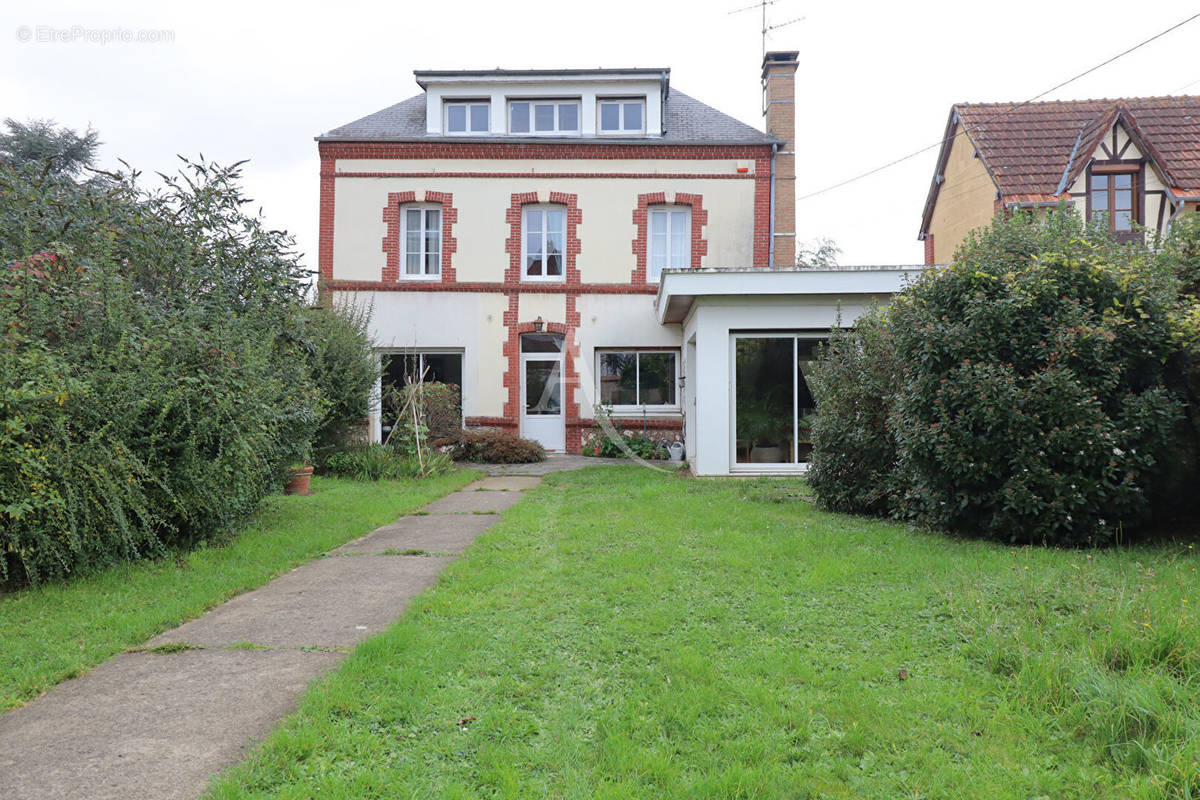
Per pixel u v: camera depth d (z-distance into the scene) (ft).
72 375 18.10
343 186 54.39
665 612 14.65
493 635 13.61
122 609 15.43
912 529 22.76
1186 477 19.95
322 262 54.24
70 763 9.08
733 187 54.80
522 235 54.85
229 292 25.71
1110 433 19.25
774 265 55.47
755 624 14.12
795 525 23.90
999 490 20.56
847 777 8.74
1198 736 8.89
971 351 21.06
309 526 24.97
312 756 9.18
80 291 18.92
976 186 55.93
